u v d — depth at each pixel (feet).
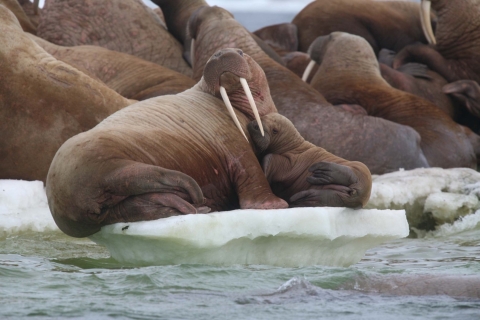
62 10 124.88
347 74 121.90
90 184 57.52
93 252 67.56
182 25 131.64
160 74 110.52
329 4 157.38
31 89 82.64
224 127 66.44
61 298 46.09
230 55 66.28
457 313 43.24
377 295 47.26
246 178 64.75
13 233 73.72
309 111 103.24
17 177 82.43
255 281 51.90
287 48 153.48
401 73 136.26
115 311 42.96
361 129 103.65
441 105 135.44
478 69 140.67
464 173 94.07
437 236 85.15
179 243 56.49
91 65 110.22
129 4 127.95
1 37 83.46
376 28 157.17
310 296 46.55
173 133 63.36
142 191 56.85
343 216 62.34
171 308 43.86
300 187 66.64
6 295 46.78
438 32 143.43
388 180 91.40
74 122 83.10
